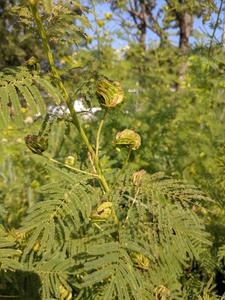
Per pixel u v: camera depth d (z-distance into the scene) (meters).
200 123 0.57
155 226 0.21
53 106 0.19
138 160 0.56
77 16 0.17
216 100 0.56
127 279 0.17
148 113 0.61
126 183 0.20
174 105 0.64
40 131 0.19
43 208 0.17
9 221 0.36
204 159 0.52
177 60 0.59
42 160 0.28
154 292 0.23
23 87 0.15
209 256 0.32
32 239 0.16
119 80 0.63
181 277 0.32
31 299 0.22
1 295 0.22
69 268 0.23
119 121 0.56
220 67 0.43
